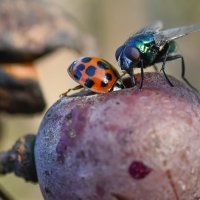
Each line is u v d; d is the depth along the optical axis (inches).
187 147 4.1
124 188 4.1
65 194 4.2
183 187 4.1
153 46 4.6
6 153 4.8
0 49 5.8
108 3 10.1
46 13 6.0
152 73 4.4
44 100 5.9
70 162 4.2
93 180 4.1
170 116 4.1
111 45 10.2
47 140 4.3
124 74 4.5
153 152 4.0
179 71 11.3
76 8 9.8
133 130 4.1
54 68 9.0
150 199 4.1
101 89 4.3
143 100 4.2
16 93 5.8
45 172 4.3
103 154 4.1
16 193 9.7
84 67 4.3
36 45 5.8
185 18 11.2
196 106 4.2
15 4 5.9
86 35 6.1
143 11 10.6
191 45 11.5
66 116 4.2
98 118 4.1
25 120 9.3
